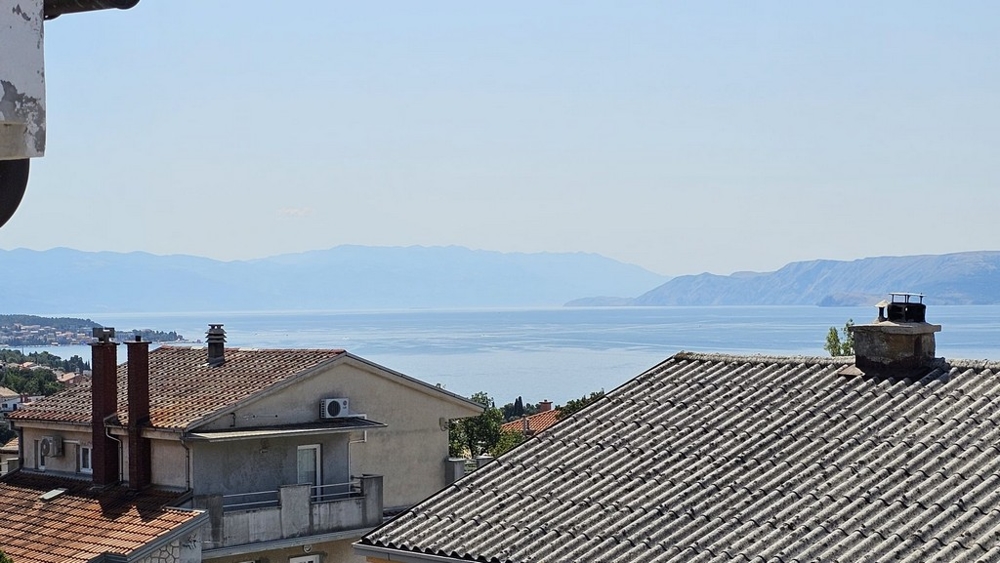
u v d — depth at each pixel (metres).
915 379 17.36
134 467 34.69
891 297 17.92
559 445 18.17
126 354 38.75
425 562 16.17
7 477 39.28
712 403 18.23
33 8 3.87
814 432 16.50
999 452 14.93
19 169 4.16
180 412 35.12
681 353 20.47
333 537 35.44
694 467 16.36
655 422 18.06
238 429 34.94
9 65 3.80
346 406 37.56
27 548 32.50
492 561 15.48
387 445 40.47
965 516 13.66
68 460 38.31
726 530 14.60
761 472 15.81
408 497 41.06
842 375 17.97
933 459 15.06
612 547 14.93
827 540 13.78
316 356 38.56
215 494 33.44
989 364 17.17
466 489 17.59
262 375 37.38
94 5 4.08
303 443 36.41
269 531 34.06
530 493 16.92
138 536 31.31
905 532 13.59
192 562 31.69
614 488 16.42
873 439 15.96
